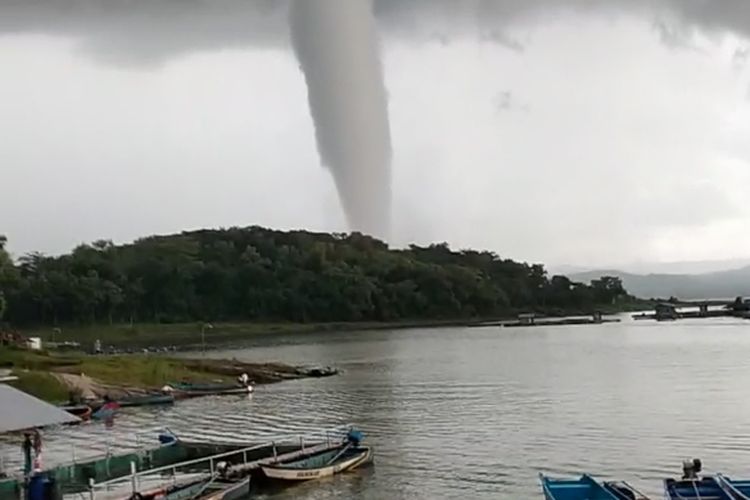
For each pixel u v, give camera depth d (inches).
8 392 1283.2
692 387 3351.4
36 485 1263.5
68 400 3075.8
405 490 1644.9
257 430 2507.4
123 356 4867.1
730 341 6190.9
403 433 2378.2
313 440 2128.4
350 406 3041.3
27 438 1544.0
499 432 2361.0
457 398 3206.2
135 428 2578.7
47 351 4702.3
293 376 4202.8
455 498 1583.4
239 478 1593.3
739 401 2896.2
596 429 2362.2
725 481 1291.8
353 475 1772.9
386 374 4296.3
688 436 2207.2
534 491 1632.6
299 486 1668.3
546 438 2233.0
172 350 6422.2
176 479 1546.5
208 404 3203.7
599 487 1294.3
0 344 4301.2
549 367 4473.4
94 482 1489.9
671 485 1280.8
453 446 2135.8
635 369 4190.5
